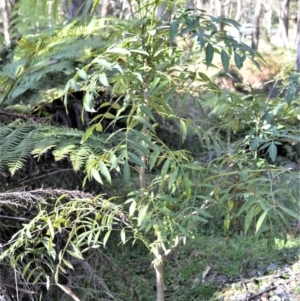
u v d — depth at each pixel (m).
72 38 2.61
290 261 2.44
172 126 3.34
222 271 2.46
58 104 3.03
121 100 2.85
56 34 2.60
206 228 2.89
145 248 2.70
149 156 1.34
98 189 2.63
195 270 2.48
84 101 1.23
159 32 1.34
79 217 1.44
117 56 1.29
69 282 1.86
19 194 1.67
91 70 2.74
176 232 1.37
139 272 2.48
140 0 1.34
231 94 1.53
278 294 2.17
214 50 1.26
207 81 1.46
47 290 1.85
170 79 1.34
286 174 1.30
